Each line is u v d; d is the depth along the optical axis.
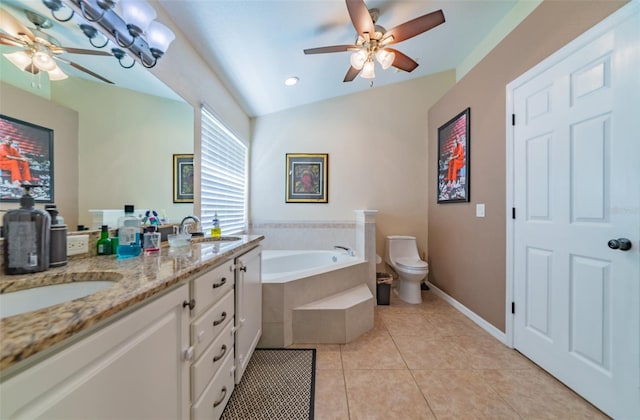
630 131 1.16
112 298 0.59
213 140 2.28
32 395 0.42
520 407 1.33
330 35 2.04
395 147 3.41
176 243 1.34
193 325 0.92
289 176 3.41
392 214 3.41
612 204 1.23
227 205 2.66
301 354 1.82
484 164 2.21
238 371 1.38
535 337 1.68
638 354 1.14
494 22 2.39
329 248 3.39
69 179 1.03
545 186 1.60
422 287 3.27
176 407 0.83
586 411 1.29
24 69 0.88
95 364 0.54
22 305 0.74
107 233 1.15
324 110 3.40
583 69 1.37
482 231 2.24
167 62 1.58
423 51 2.83
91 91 1.11
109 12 1.06
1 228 0.82
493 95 2.10
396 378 1.56
